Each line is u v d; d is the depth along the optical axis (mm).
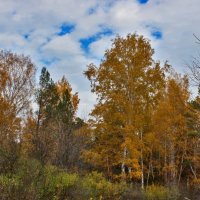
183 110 25719
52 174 13695
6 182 10516
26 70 33656
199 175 30875
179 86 26438
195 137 26531
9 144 13031
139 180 27094
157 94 22062
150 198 19297
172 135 26641
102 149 21328
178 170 32906
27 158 13516
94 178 17828
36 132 15695
